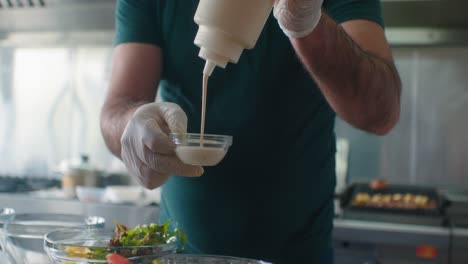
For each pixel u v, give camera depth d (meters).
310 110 1.33
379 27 1.32
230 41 0.89
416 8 3.31
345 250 2.86
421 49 3.63
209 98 1.36
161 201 1.47
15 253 1.12
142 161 1.06
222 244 1.34
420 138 3.64
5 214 1.18
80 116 4.09
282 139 1.32
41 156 4.14
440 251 2.75
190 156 0.95
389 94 1.19
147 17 1.41
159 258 0.96
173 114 1.01
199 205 1.34
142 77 1.38
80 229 1.10
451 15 3.32
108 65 4.04
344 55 1.10
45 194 3.44
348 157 3.67
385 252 2.82
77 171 3.54
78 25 3.82
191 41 1.37
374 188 3.43
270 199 1.32
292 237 1.33
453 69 3.60
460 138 3.59
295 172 1.32
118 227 1.12
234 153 1.32
